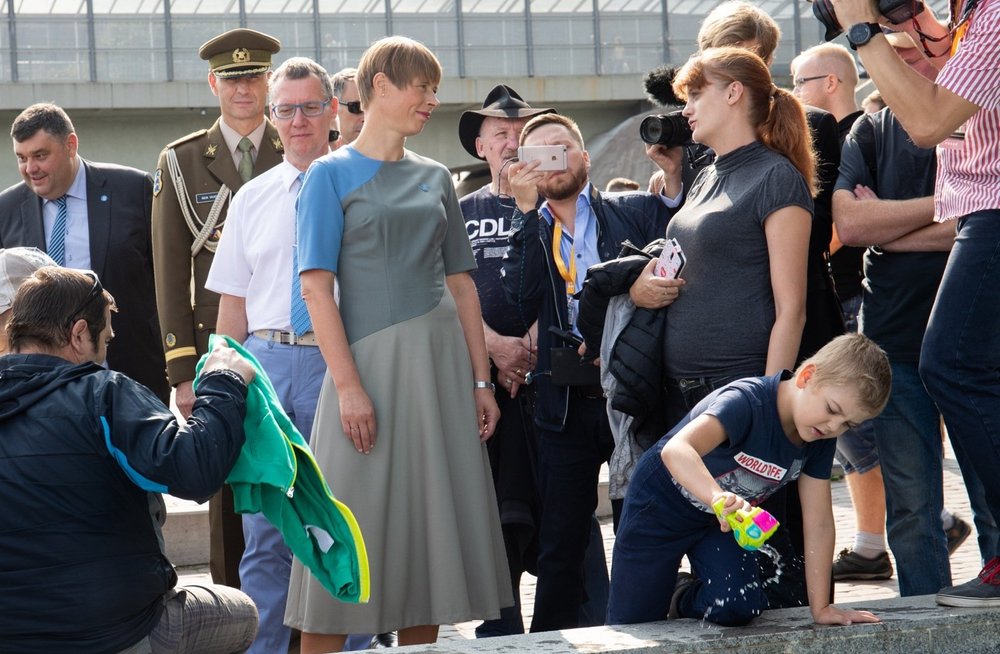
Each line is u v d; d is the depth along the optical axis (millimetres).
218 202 5797
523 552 5629
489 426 4840
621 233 5367
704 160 5176
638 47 35938
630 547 4199
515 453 5531
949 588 4391
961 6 4133
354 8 35906
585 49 35750
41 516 3443
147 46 34219
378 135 4637
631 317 4695
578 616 5324
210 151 5848
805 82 6176
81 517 3471
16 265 4055
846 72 6152
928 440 5000
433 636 4680
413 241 4570
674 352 4582
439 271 4684
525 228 5285
